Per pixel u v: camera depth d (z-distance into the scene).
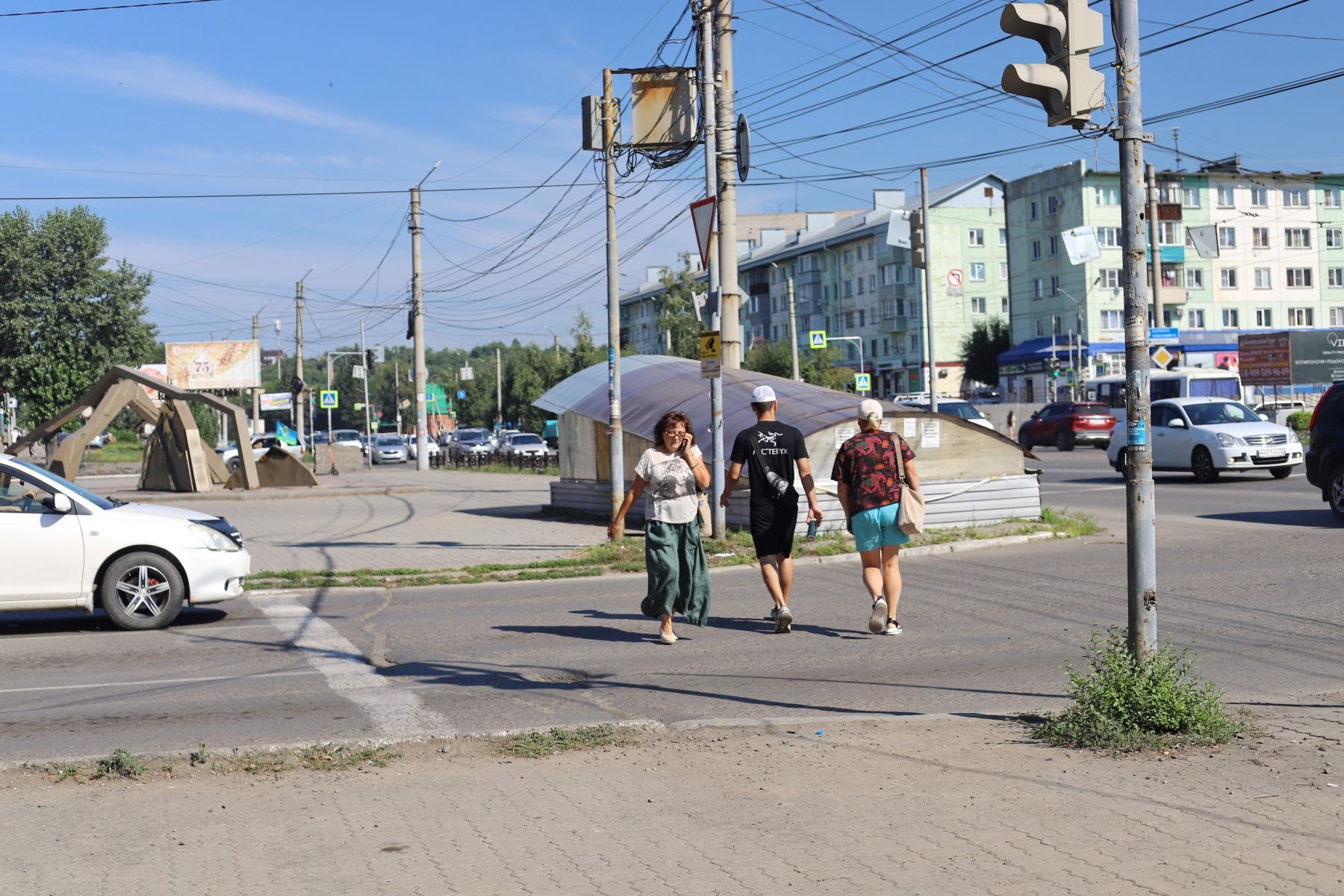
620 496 19.53
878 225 90.69
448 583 14.33
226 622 11.70
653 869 4.54
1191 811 5.06
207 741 6.77
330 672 8.94
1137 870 4.39
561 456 23.42
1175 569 13.55
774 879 4.41
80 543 10.98
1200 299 79.81
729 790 5.56
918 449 18.30
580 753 6.30
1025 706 7.33
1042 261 81.44
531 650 9.72
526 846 4.83
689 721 6.84
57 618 12.09
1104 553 15.32
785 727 6.79
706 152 16.89
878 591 10.19
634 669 8.85
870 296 94.69
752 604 12.11
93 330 63.53
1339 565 13.18
